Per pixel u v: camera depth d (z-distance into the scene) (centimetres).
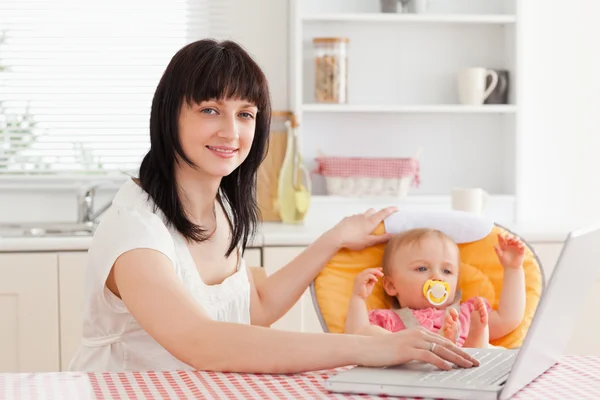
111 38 355
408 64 361
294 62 342
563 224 342
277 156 348
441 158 365
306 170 339
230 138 179
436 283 219
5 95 352
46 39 353
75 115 356
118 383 134
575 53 367
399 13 347
